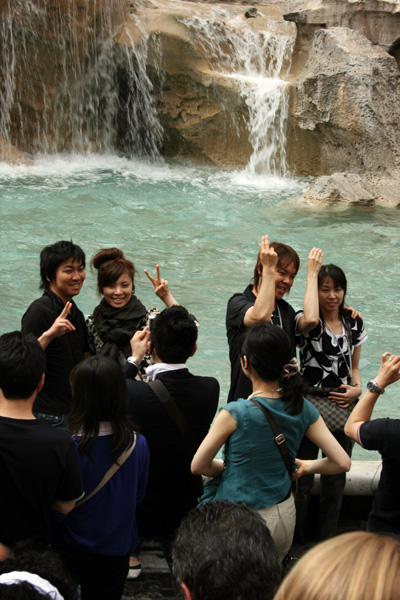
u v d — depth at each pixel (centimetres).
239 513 231
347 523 497
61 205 1377
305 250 1193
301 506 454
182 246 1190
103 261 478
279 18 1939
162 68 1784
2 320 879
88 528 347
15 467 314
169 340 393
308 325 452
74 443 329
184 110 1817
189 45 1758
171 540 430
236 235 1255
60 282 450
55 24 1712
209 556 217
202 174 1728
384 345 874
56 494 327
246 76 1814
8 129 1788
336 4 1728
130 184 1583
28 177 1576
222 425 351
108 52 1802
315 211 1416
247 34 1817
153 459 398
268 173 1762
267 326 359
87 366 341
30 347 327
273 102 1717
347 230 1301
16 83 1752
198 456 356
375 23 1708
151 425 393
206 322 910
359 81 1595
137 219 1321
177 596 416
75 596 248
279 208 1434
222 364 807
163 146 1905
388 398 757
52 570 243
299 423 355
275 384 358
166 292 484
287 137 1739
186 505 415
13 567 243
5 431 316
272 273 425
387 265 1138
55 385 439
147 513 412
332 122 1644
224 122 1789
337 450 364
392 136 1591
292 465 362
